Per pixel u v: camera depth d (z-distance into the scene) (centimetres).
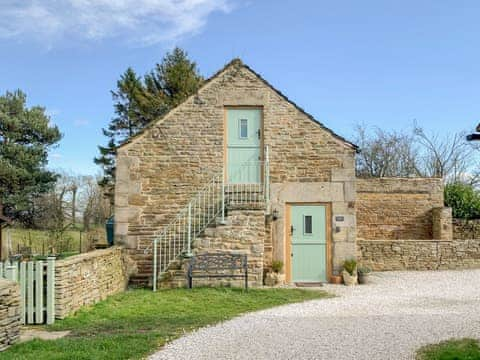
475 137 645
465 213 1866
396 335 641
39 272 729
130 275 1166
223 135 1216
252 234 1070
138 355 550
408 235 1747
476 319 744
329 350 574
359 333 655
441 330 668
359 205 1753
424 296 983
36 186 2992
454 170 3144
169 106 2522
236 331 671
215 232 1071
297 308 852
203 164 1206
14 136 3020
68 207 3384
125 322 734
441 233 1641
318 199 1200
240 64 1232
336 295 997
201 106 1222
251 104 1220
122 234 1181
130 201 1192
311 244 1198
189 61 2670
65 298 750
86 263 845
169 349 579
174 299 925
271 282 1138
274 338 632
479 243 1498
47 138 3155
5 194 2881
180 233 1180
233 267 1050
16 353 550
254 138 1223
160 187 1199
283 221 1198
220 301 911
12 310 592
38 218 3019
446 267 1483
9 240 2144
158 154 1208
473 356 538
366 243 1484
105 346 582
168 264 1084
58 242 2172
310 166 1209
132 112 2634
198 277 1052
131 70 2716
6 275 718
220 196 1195
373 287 1112
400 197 1759
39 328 695
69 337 638
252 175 1212
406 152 3297
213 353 563
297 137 1215
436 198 1755
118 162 1202
